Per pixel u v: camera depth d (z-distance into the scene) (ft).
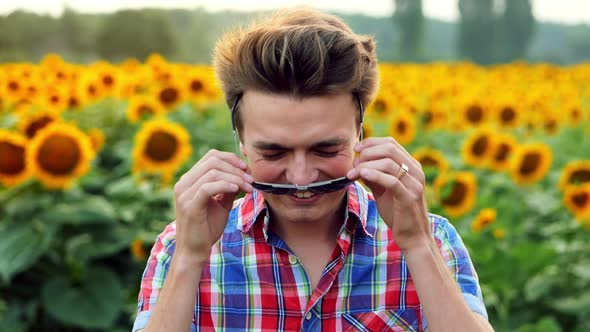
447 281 6.40
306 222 6.53
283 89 5.92
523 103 37.01
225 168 6.42
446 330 6.24
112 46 90.68
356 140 6.48
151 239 17.13
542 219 20.47
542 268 15.51
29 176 16.90
